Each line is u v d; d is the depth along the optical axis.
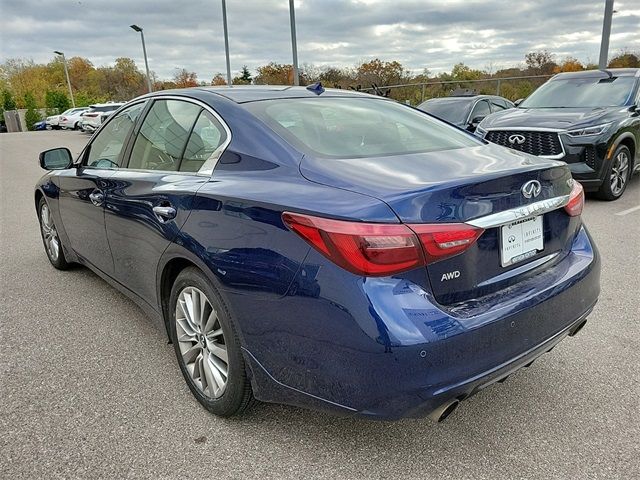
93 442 2.55
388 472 2.33
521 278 2.41
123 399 2.91
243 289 2.35
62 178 4.36
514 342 2.23
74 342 3.60
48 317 4.02
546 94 8.56
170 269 2.95
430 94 21.45
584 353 3.30
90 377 3.15
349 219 2.04
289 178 2.43
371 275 2.01
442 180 2.21
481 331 2.10
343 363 2.07
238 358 2.48
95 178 3.73
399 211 2.05
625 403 2.79
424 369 2.00
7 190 10.87
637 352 3.29
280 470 2.35
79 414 2.78
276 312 2.23
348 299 2.02
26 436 2.60
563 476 2.28
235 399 2.58
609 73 8.48
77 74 78.81
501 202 2.28
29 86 73.06
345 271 2.03
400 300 2.00
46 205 4.94
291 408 2.79
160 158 3.23
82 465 2.39
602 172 7.16
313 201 2.18
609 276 4.56
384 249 1.99
